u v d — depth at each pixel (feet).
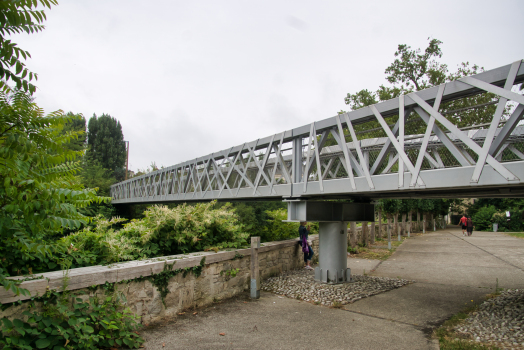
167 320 15.61
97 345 11.90
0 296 9.89
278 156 24.57
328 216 23.07
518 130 18.11
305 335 14.07
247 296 20.47
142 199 81.97
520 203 95.09
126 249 16.98
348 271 24.02
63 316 11.21
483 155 12.60
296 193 22.62
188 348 12.51
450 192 18.65
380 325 15.35
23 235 10.09
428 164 21.95
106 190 121.90
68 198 9.29
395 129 16.28
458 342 12.76
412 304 18.70
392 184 16.10
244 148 30.40
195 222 20.58
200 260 17.88
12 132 7.93
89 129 166.40
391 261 35.32
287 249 28.76
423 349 12.64
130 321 13.25
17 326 9.86
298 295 20.48
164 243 19.17
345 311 17.47
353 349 12.66
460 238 65.26
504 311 16.51
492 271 28.94
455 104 59.88
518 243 53.62
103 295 13.03
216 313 16.99
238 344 13.01
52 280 11.30
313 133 21.22
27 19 7.47
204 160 41.65
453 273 28.17
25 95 7.98
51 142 8.57
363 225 48.47
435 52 67.56
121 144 175.22
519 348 11.93
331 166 25.50
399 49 70.03
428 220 104.17
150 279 15.08
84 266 14.51
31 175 8.59
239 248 22.03
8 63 7.47
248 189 28.19
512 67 12.03
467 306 18.19
